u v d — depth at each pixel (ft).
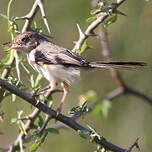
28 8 45.57
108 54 34.63
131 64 27.25
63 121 24.61
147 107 43.86
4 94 25.35
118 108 44.47
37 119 27.84
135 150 42.75
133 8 43.60
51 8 45.57
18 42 31.45
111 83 45.37
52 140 44.29
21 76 38.55
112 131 44.06
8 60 29.12
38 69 31.68
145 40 43.65
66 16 45.44
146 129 43.24
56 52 30.60
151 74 44.55
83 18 45.19
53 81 30.19
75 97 44.42
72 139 44.47
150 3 43.16
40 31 29.12
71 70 29.78
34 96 23.66
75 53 29.91
